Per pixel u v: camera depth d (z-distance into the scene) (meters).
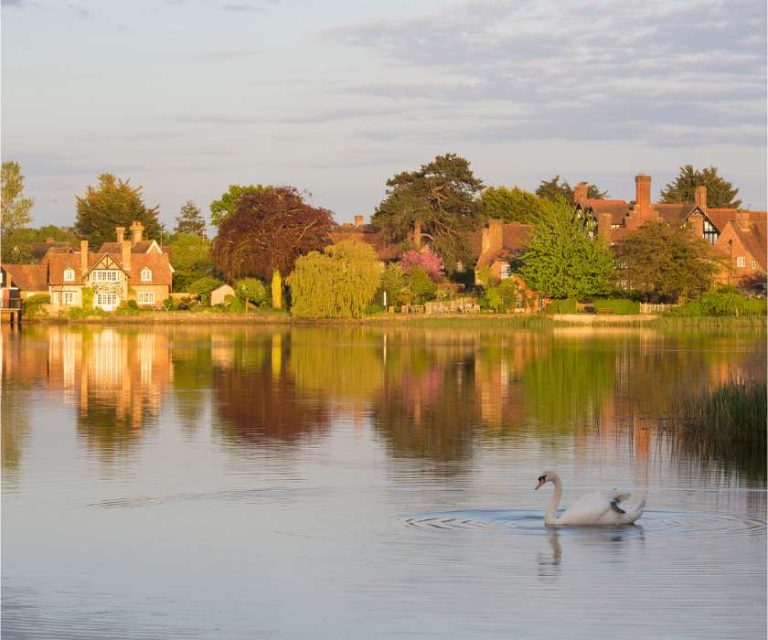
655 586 24.45
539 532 28.77
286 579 25.22
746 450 41.53
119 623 22.64
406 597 23.97
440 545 27.72
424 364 81.56
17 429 47.38
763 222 170.88
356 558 26.62
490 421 50.19
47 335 124.19
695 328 132.75
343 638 21.75
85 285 179.25
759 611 22.95
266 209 160.50
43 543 28.14
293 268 160.50
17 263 193.75
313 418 51.25
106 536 28.80
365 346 102.81
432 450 41.91
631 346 101.75
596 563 26.06
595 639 21.59
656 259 144.88
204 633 22.08
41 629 22.34
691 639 21.59
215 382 68.25
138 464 38.75
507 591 24.23
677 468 38.00
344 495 33.47
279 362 83.69
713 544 27.56
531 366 79.81
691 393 51.16
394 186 189.75
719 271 149.12
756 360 74.81
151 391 62.94
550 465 38.59
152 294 182.00
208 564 26.33
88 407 55.28
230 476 36.50
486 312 156.50
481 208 190.38
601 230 170.62
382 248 192.62
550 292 153.00
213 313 157.12
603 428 47.59
